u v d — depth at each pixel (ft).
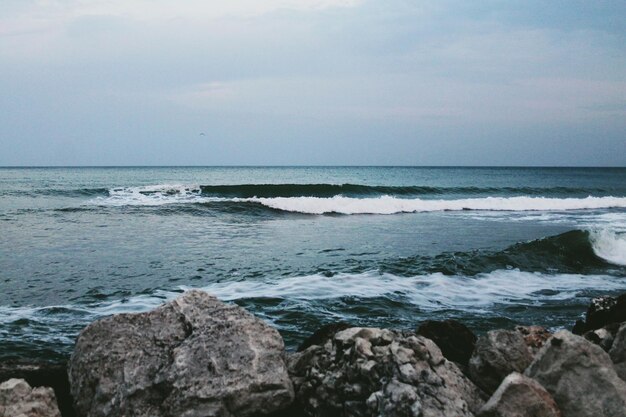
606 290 37.91
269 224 71.61
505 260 45.42
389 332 14.08
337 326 18.07
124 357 13.65
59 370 15.11
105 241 55.06
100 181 180.14
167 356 13.71
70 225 65.98
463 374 13.87
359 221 77.25
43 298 33.63
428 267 41.86
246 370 12.91
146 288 36.27
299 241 57.11
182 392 12.43
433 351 13.66
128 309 31.30
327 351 14.33
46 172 295.48
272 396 12.75
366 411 12.04
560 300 34.81
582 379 12.37
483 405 12.19
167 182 177.06
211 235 60.54
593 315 22.63
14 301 32.86
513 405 11.59
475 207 99.25
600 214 92.53
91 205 86.99
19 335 26.18
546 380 12.68
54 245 52.31
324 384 13.10
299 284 36.81
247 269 42.16
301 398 13.41
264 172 341.41
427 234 63.87
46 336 26.17
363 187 123.44
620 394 11.94
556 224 75.82
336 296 33.78
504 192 140.36
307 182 203.31
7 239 55.31
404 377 12.10
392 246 54.29
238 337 13.87
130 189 110.01
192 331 14.35
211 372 12.84
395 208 91.45
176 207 83.15
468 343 17.72
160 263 44.39
